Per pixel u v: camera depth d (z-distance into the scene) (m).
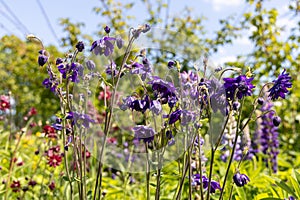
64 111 0.98
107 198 1.63
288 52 2.56
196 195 1.22
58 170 1.80
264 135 1.85
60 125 1.01
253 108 0.92
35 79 4.43
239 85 0.87
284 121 2.66
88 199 1.09
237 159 1.65
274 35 2.60
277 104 2.47
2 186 1.46
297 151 2.67
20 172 1.87
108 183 1.72
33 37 0.96
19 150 1.88
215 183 1.01
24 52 4.53
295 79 2.52
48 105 4.22
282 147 2.62
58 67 0.95
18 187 1.43
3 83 4.61
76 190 1.42
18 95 4.41
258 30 2.59
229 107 0.93
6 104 1.65
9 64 4.67
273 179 1.17
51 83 0.98
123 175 1.84
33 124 1.61
